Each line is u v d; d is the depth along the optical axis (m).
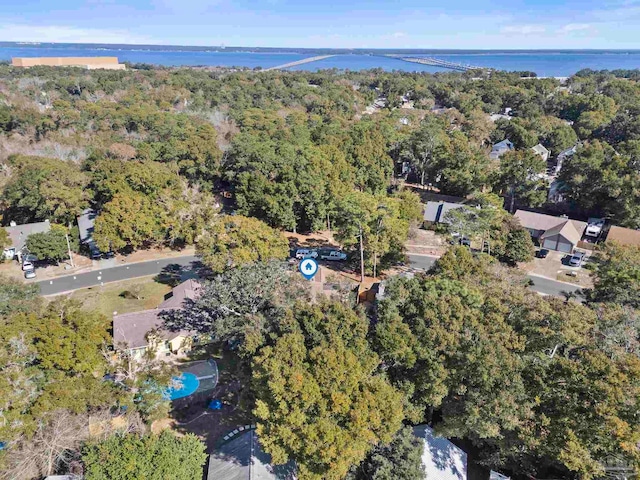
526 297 32.09
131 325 41.16
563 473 27.59
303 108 146.75
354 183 76.56
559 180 74.69
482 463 29.02
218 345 42.50
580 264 59.34
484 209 56.59
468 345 26.44
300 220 71.31
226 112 128.38
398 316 29.39
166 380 30.06
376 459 25.55
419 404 29.14
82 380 28.44
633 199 62.84
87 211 67.44
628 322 29.73
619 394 22.23
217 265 44.53
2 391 24.48
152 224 60.09
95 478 22.86
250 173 72.62
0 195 67.38
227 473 27.31
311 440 23.38
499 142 110.19
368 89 192.12
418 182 94.44
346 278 55.62
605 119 116.94
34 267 58.66
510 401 24.11
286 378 25.08
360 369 26.00
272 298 34.31
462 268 37.25
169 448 25.02
